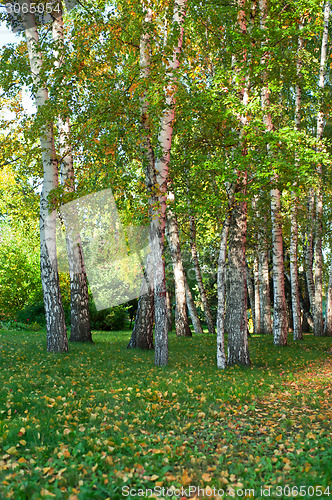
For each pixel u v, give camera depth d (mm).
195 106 10148
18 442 4320
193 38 13352
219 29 12320
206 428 5293
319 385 8242
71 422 5086
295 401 6793
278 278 15625
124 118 9812
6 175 18984
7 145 13047
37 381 7230
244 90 11289
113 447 4383
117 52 11180
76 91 10414
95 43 10891
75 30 10664
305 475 3748
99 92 10016
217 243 23094
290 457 4262
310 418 5711
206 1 11383
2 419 5027
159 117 10406
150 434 4910
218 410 6121
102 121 9758
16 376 7605
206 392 7234
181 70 10758
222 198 10562
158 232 10500
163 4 11211
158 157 10617
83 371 8570
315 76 18703
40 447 4184
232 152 10516
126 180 9828
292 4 10703
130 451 4305
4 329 20438
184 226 23188
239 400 6707
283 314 15453
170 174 12125
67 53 10664
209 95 10039
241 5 11336
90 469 3785
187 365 10375
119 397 6512
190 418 5703
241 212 11344
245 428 5301
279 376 9188
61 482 3500
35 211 16828
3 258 22719
